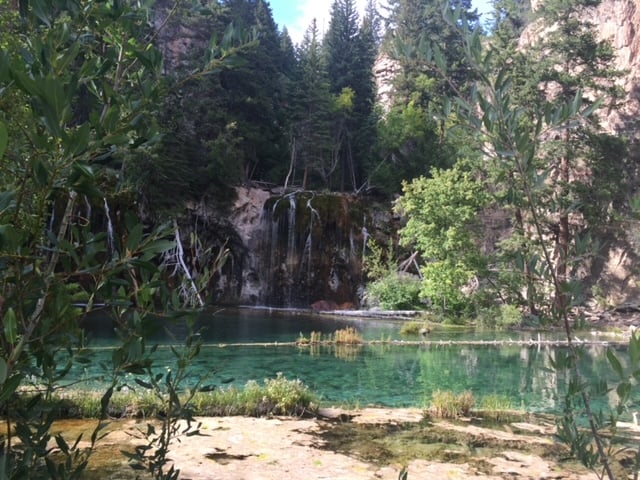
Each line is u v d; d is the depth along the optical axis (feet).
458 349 54.08
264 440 22.41
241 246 107.34
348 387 37.19
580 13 96.84
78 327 6.07
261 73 127.65
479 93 6.57
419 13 138.51
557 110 6.59
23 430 5.57
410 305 93.56
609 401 29.27
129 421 23.57
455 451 22.36
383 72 176.45
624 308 86.07
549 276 7.19
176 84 6.76
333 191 130.21
